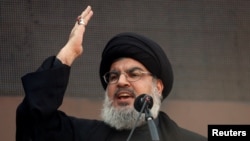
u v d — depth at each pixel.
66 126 13.29
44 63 12.99
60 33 22.39
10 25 22.14
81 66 22.48
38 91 12.69
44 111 12.61
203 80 23.06
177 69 22.92
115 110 13.13
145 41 13.59
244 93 23.31
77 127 13.41
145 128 13.31
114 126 13.31
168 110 22.69
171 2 23.11
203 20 23.28
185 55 23.03
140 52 13.39
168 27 23.00
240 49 23.50
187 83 22.95
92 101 22.36
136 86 13.23
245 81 23.39
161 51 13.80
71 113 22.11
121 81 13.15
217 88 23.12
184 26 23.16
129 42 13.45
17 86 22.08
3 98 21.92
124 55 13.41
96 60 22.59
